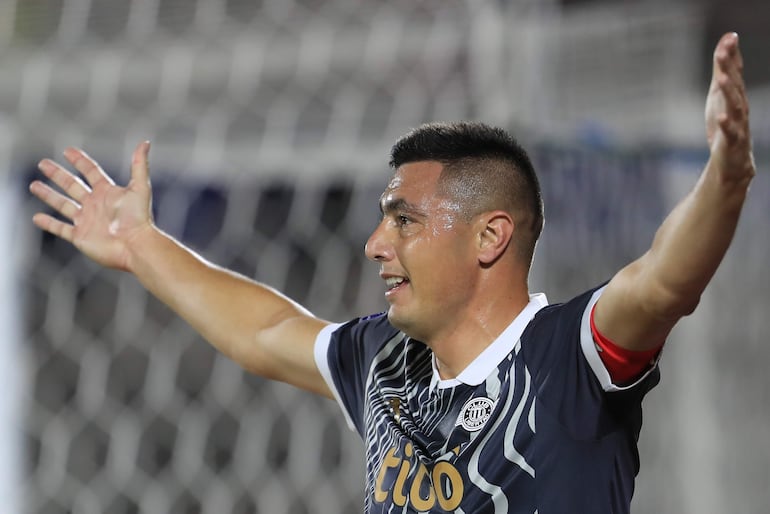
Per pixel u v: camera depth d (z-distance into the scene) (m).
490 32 12.91
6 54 14.84
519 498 6.68
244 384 20.14
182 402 20.14
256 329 9.12
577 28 14.34
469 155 7.41
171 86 15.16
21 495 18.70
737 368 17.81
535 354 6.84
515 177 7.46
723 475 17.44
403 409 7.51
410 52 14.62
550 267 13.52
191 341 20.30
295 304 9.34
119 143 15.84
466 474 6.85
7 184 17.02
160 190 18.52
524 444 6.71
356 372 8.44
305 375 8.95
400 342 8.04
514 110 12.90
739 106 5.59
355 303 19.39
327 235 19.50
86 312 19.97
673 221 6.09
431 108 15.36
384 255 7.44
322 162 16.56
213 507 19.91
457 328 7.38
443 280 7.29
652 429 17.33
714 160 5.76
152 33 15.20
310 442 19.59
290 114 16.02
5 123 14.95
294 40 15.11
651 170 15.48
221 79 15.49
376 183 18.28
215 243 19.14
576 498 6.62
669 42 15.34
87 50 15.03
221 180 18.73
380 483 7.32
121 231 9.45
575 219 14.04
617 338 6.39
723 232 5.86
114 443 20.05
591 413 6.61
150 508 19.89
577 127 14.23
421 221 7.34
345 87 15.62
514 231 7.42
